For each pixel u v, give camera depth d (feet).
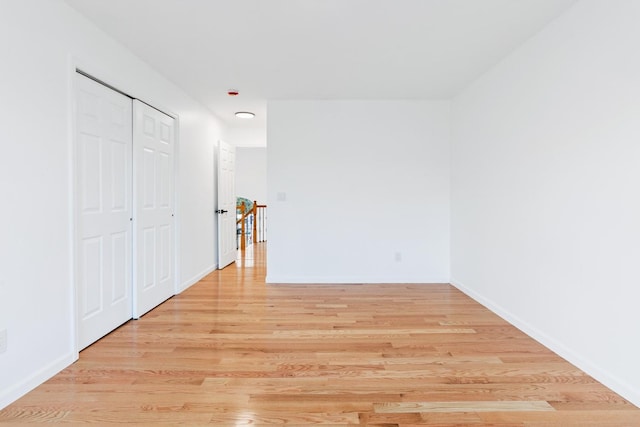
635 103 6.04
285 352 8.04
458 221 13.61
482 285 11.66
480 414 5.76
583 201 7.22
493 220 10.89
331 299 12.28
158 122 11.28
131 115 9.91
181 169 12.94
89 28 7.97
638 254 5.99
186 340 8.68
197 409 5.86
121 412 5.76
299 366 7.36
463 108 13.07
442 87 12.73
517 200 9.59
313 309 11.18
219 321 10.06
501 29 8.50
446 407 5.96
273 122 14.25
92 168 8.29
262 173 33.40
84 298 8.09
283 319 10.25
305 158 14.35
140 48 9.45
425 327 9.62
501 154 10.39
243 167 33.45
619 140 6.36
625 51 6.22
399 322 10.01
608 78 6.57
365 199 14.44
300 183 14.40
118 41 9.04
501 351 8.11
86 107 8.05
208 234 16.06
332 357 7.79
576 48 7.36
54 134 6.93
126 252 9.80
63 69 7.17
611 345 6.53
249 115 16.44
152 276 11.09
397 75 11.51
